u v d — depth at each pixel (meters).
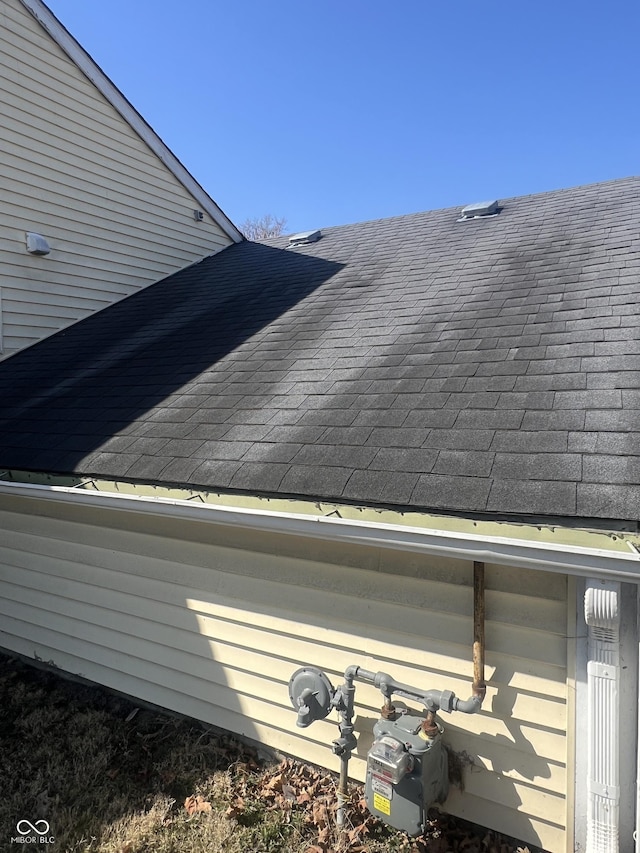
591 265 5.36
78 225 8.42
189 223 10.30
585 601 2.74
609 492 2.62
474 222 8.22
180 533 4.37
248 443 3.92
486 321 4.81
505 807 3.22
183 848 3.41
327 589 3.72
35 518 5.23
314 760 3.91
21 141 7.66
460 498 2.85
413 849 3.24
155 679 4.60
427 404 3.75
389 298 6.13
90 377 6.23
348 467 3.32
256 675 4.07
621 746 2.86
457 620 3.29
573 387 3.49
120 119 8.99
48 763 4.17
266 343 5.82
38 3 7.78
